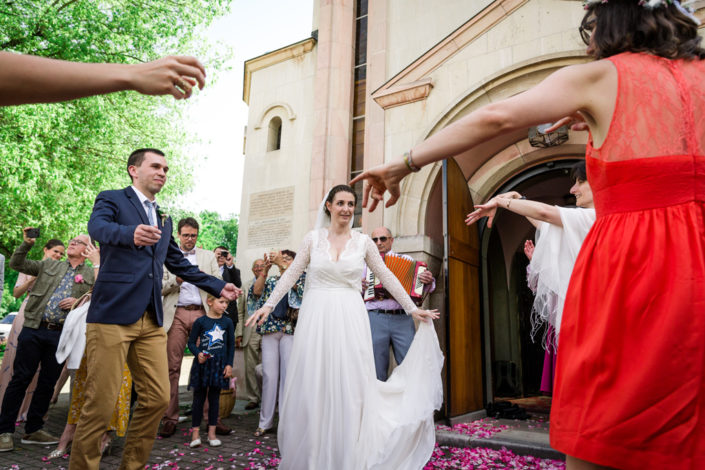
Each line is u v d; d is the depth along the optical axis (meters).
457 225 5.57
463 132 1.07
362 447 2.79
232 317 5.95
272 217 8.12
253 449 4.12
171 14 9.82
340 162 7.68
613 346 0.90
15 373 4.17
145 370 2.84
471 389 5.41
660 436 0.83
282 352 4.90
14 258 4.32
